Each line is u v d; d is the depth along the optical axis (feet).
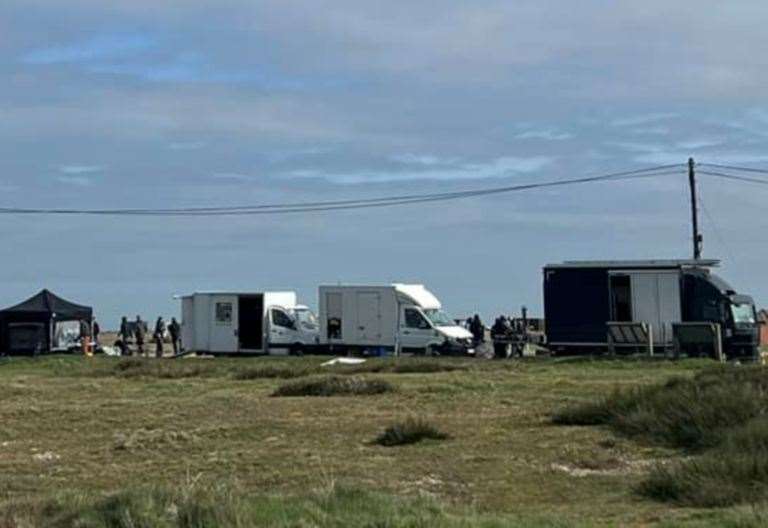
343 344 391.65
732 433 124.06
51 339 411.95
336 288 392.88
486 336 425.69
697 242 407.03
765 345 392.06
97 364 330.75
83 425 163.32
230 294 405.59
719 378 174.50
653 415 142.92
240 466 122.52
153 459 130.11
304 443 140.46
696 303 335.47
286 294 409.90
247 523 79.25
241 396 205.87
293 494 94.58
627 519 89.81
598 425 150.71
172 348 443.32
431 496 97.45
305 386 211.41
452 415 166.61
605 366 280.31
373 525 79.15
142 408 184.24
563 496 103.40
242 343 403.95
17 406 190.49
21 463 128.77
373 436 145.59
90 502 88.22
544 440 138.82
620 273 342.44
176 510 82.84
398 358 337.31
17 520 85.30
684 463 108.47
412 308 384.27
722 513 86.63
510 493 105.29
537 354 362.33
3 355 407.85
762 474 100.53
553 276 350.23
